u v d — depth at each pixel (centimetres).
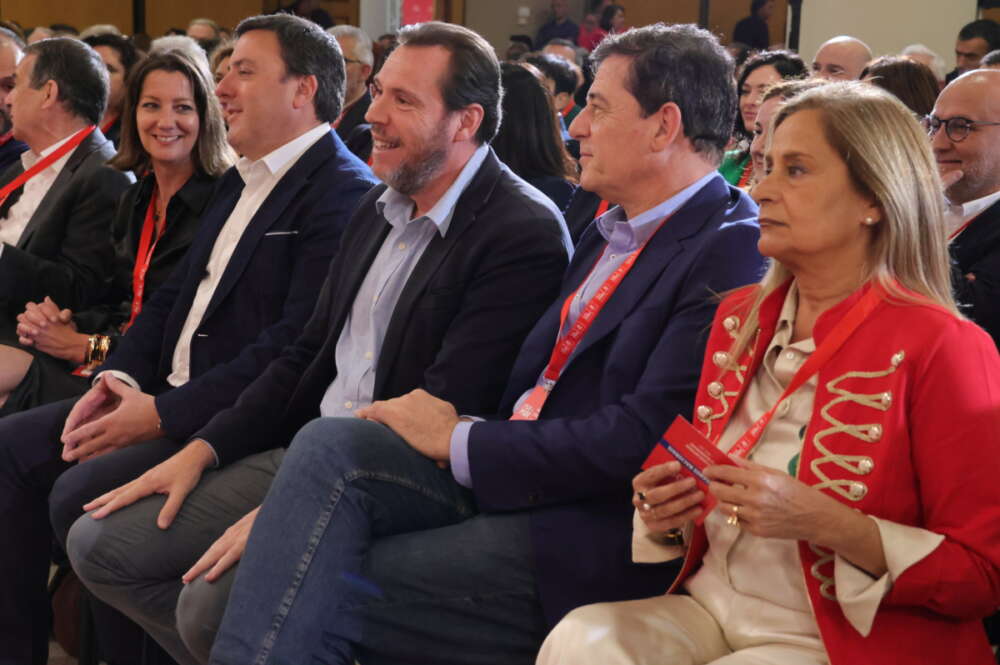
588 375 191
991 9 623
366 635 180
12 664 255
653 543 164
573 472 177
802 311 156
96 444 244
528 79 313
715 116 191
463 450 185
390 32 832
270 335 251
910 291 146
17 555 256
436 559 180
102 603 249
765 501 135
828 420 145
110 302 328
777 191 150
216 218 274
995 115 241
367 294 230
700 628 154
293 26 267
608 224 205
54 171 345
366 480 181
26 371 299
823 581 142
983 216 244
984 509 136
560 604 176
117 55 454
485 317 212
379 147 222
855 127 146
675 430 147
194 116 304
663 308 183
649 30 193
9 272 314
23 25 945
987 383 139
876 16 647
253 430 232
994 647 190
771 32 775
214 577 195
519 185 226
